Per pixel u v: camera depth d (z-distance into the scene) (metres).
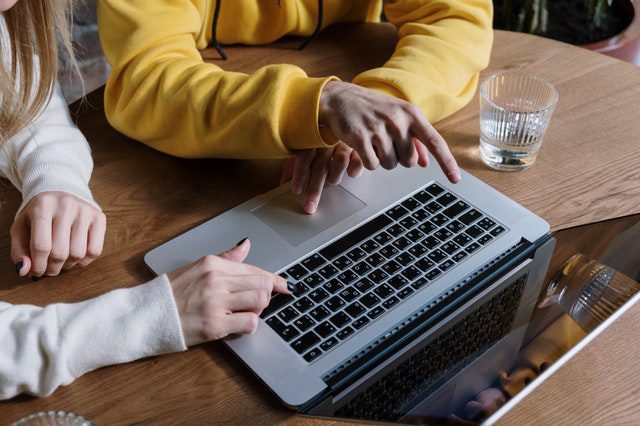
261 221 0.94
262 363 0.77
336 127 0.96
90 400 0.75
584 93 1.17
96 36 1.48
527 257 0.91
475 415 0.69
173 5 1.14
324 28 1.32
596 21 1.82
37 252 0.85
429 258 0.89
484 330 0.79
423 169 1.03
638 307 0.83
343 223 0.94
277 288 0.83
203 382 0.76
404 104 0.95
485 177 1.03
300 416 0.73
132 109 1.05
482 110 1.04
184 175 1.03
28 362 0.74
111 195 0.99
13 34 1.01
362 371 0.77
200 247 0.91
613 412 0.73
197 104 1.01
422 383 0.74
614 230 0.94
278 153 0.99
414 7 1.28
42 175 0.94
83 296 0.85
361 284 0.86
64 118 1.07
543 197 1.00
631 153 1.07
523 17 1.80
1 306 0.80
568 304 0.81
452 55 1.16
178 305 0.79
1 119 1.00
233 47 1.27
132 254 0.91
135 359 0.78
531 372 0.73
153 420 0.73
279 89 0.98
